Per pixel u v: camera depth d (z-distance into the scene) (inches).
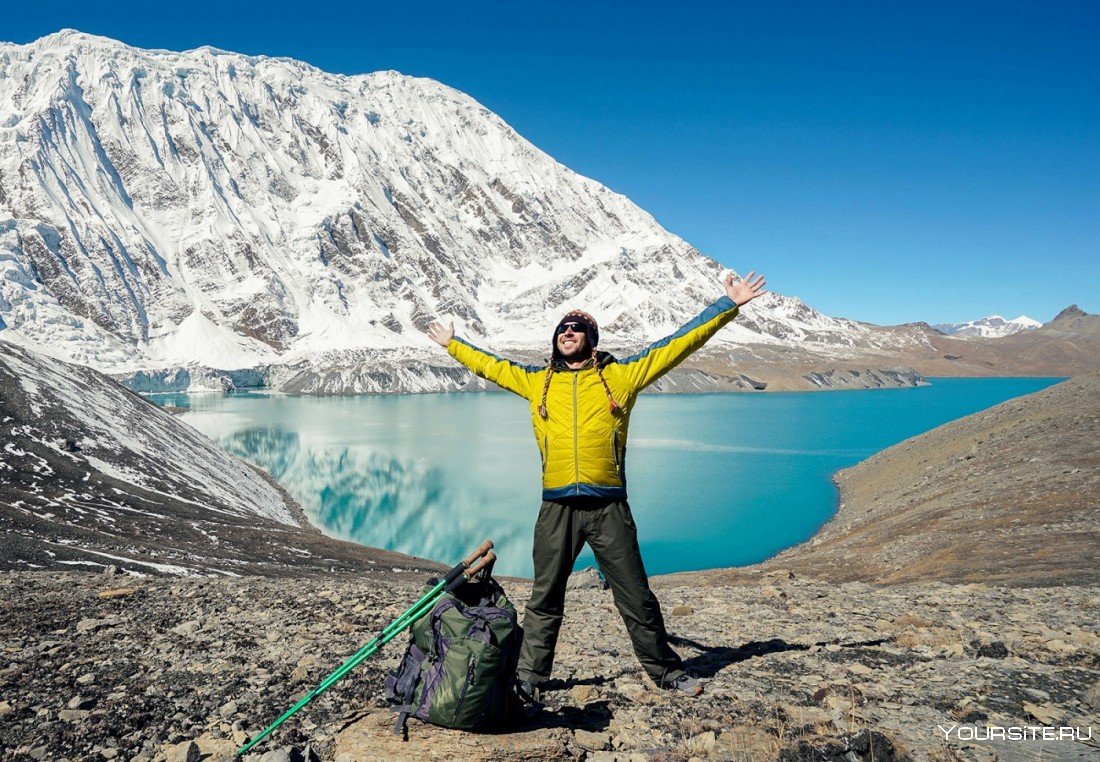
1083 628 304.2
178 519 1174.3
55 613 333.7
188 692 222.5
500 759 163.9
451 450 3678.6
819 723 190.9
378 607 364.2
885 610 375.9
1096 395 1652.3
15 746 182.1
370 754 167.3
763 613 377.7
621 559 201.9
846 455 3334.2
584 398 194.9
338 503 2370.8
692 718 199.3
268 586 452.8
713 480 2630.4
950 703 206.5
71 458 1350.9
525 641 207.9
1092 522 794.8
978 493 1162.6
